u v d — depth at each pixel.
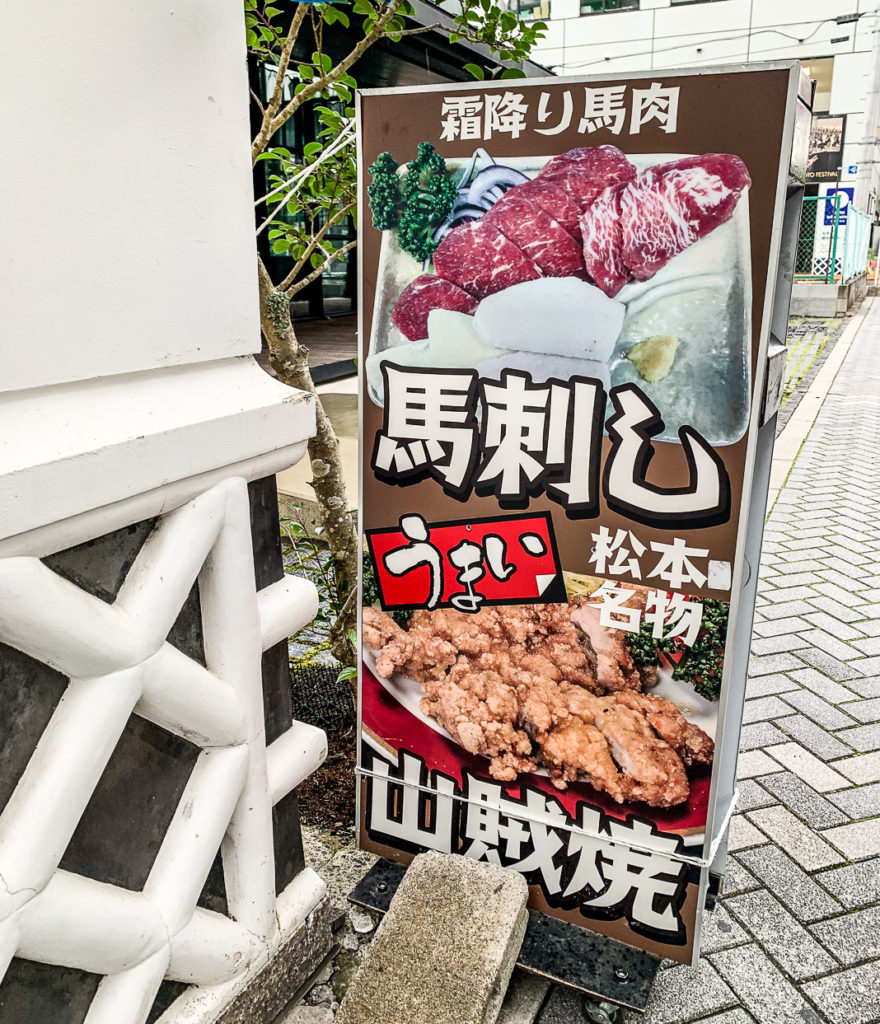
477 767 2.04
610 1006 1.86
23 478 1.12
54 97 1.16
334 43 7.93
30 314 1.17
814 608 4.04
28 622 1.17
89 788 1.29
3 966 1.17
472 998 1.71
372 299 1.92
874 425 7.77
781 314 1.93
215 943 1.62
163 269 1.39
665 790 1.83
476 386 1.85
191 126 1.40
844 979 2.01
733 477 1.65
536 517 1.85
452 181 1.77
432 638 2.03
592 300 1.69
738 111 1.51
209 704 1.52
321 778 2.70
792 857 2.41
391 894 2.12
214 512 1.50
